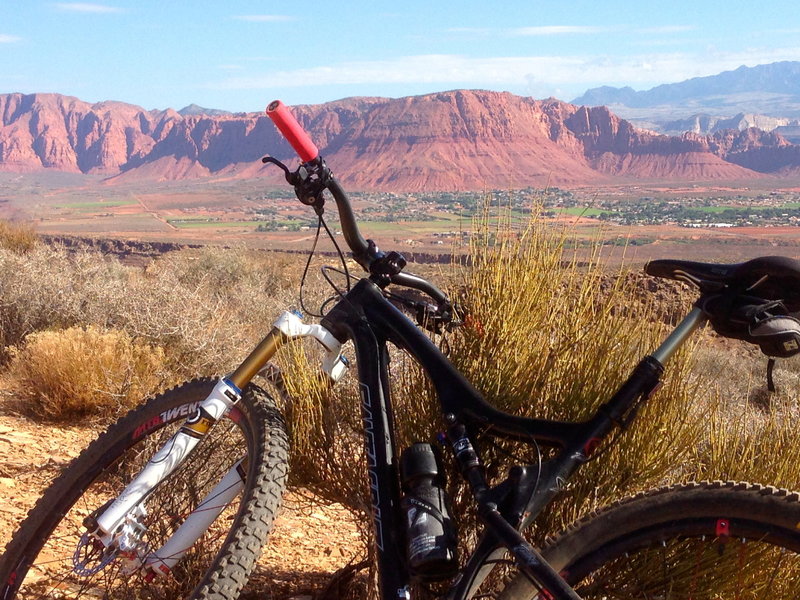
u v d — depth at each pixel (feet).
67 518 10.30
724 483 6.14
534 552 6.30
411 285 8.77
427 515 6.98
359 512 9.77
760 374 27.37
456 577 6.79
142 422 9.16
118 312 25.44
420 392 9.29
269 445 7.70
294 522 13.84
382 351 8.27
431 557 6.72
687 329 7.07
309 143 8.07
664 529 6.27
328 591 10.52
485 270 9.37
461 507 8.82
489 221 9.57
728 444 9.11
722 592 7.08
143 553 8.11
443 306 9.06
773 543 5.89
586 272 9.27
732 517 6.01
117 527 8.05
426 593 8.02
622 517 6.38
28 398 19.39
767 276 6.64
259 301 36.17
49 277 27.12
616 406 6.99
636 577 7.20
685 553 7.10
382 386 8.05
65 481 9.12
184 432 8.27
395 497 7.50
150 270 51.98
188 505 8.82
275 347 8.52
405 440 9.20
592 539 6.44
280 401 9.75
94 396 18.95
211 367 22.66
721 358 17.87
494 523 6.59
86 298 26.61
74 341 19.74
